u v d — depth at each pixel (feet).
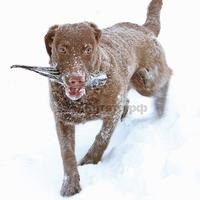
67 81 26.02
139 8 63.16
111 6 64.49
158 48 35.73
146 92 35.55
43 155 31.81
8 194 27.22
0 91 44.19
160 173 26.11
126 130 33.63
